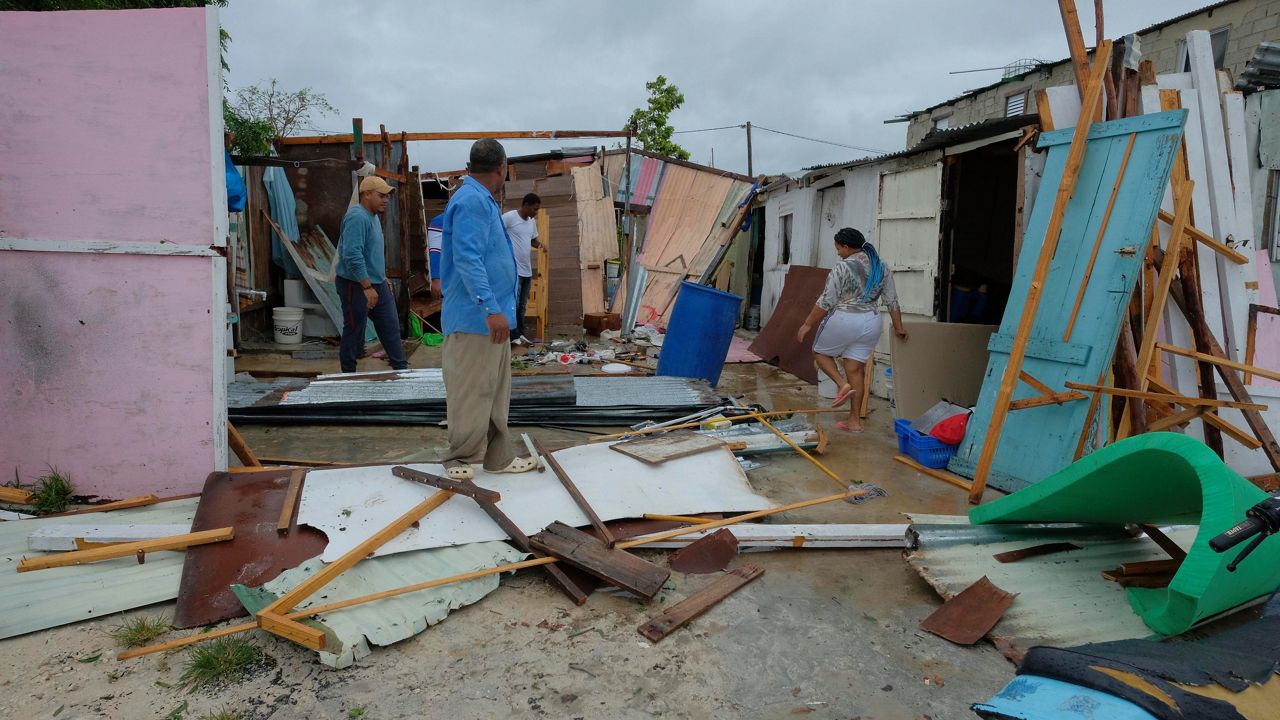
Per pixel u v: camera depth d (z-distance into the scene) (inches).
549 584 115.3
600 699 87.7
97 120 132.4
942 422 184.7
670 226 499.2
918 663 96.5
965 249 359.3
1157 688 50.1
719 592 112.8
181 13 131.1
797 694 89.5
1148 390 165.6
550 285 494.9
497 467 147.9
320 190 383.6
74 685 87.1
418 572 111.8
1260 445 162.6
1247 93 247.9
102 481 140.2
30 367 136.3
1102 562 119.3
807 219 359.3
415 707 85.2
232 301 315.9
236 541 117.0
